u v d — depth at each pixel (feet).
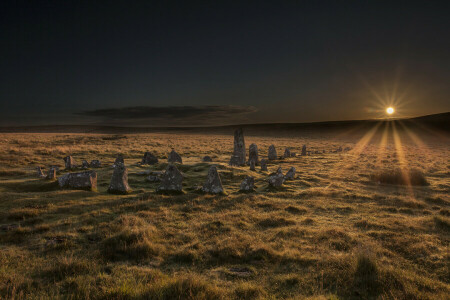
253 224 35.27
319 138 345.72
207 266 23.66
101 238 28.71
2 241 26.96
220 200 47.19
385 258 24.81
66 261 21.76
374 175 70.18
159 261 24.20
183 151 157.28
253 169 84.64
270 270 22.95
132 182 63.21
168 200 46.16
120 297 16.56
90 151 130.31
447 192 56.90
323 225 35.24
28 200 41.93
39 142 165.89
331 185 62.59
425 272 22.63
